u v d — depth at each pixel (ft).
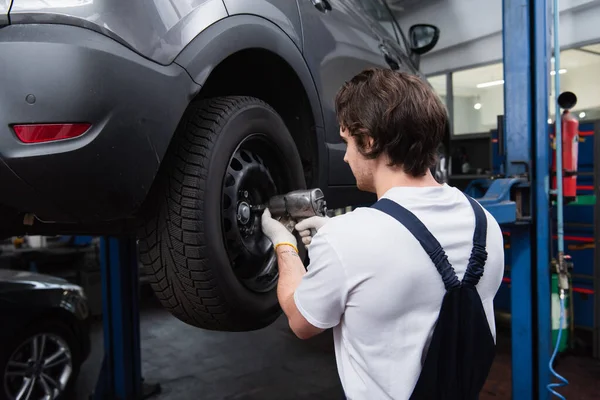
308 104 5.59
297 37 5.38
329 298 2.72
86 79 3.20
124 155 3.43
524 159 7.32
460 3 17.46
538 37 7.16
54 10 3.26
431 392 2.64
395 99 2.80
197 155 4.02
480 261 2.75
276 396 10.84
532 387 7.52
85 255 17.75
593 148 12.84
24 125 3.18
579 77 15.19
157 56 3.63
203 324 4.39
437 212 2.82
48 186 3.29
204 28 4.02
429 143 2.85
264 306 4.55
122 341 10.83
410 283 2.63
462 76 18.33
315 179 5.86
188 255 3.97
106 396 11.13
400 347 2.68
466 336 2.68
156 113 3.59
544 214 7.32
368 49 7.38
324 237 2.77
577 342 13.34
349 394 2.84
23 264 17.29
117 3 3.47
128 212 3.64
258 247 4.58
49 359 9.99
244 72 5.34
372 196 7.55
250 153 4.64
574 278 13.24
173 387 11.41
